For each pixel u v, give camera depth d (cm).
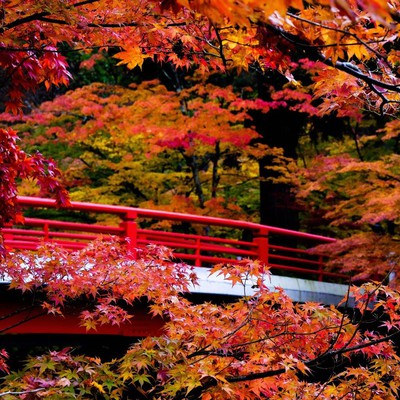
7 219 596
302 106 1681
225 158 1964
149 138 1872
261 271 617
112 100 1838
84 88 1866
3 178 584
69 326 1006
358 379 604
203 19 533
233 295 1162
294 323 602
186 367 522
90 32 551
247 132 1712
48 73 593
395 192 1284
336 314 620
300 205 1867
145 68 2041
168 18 541
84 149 2017
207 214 1827
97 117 1788
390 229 1612
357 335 618
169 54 604
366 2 269
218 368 558
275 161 1772
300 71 1834
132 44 568
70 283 673
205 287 1127
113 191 1964
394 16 317
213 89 1786
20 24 531
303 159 2042
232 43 517
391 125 1391
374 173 1516
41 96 2358
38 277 681
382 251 1290
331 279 2033
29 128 2061
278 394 587
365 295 618
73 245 1112
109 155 1953
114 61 2195
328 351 577
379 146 2014
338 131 1934
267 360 568
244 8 304
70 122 2058
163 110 1723
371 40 479
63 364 559
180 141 1716
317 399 592
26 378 519
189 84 2111
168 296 659
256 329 600
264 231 1320
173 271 706
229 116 1722
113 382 527
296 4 294
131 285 674
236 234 2056
